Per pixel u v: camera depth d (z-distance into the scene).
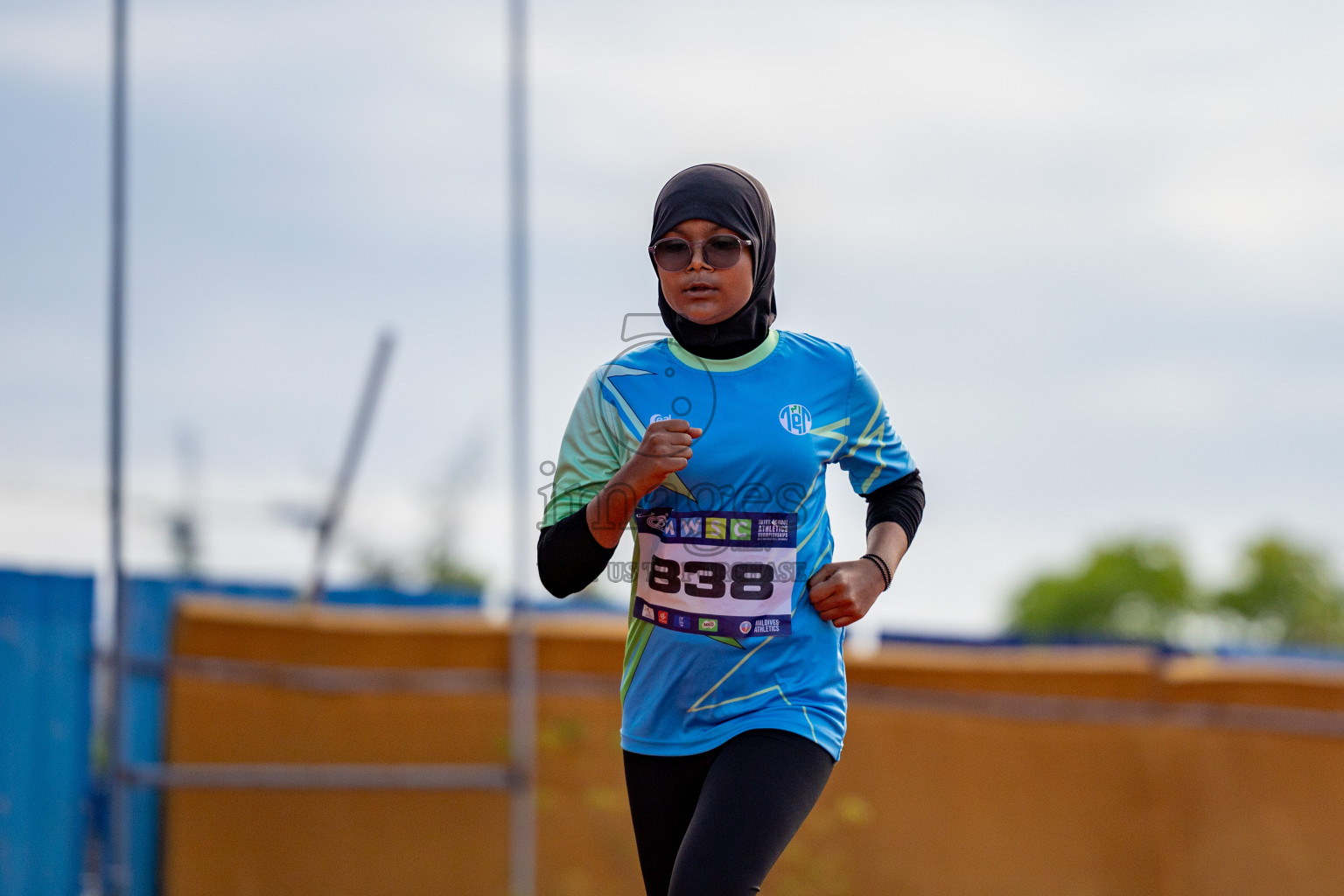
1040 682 31.98
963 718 31.72
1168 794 31.36
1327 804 30.83
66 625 26.39
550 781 29.91
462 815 29.17
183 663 27.81
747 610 10.83
